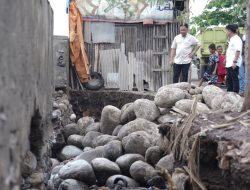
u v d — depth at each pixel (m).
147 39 14.48
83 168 6.41
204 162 5.19
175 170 5.76
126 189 6.20
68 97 13.13
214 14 17.45
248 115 5.59
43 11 4.85
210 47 12.88
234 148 4.49
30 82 3.43
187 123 5.70
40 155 4.62
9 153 2.23
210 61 12.80
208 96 8.51
